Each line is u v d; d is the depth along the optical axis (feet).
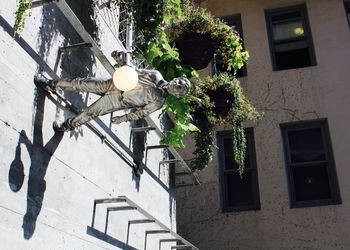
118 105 10.76
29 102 10.21
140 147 17.25
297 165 26.86
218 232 25.90
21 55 10.13
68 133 11.80
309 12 30.66
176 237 17.51
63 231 10.87
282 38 30.71
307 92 28.07
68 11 10.74
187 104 15.47
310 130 27.55
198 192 27.20
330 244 24.11
